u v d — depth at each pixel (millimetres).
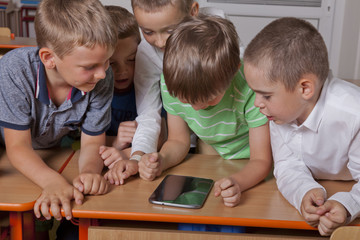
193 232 958
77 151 1305
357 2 3811
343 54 4207
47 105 1180
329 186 1110
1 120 1141
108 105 1260
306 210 924
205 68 999
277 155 1154
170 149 1260
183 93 1028
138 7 1360
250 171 1133
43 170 1081
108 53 1017
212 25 1069
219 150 1339
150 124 1432
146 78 1526
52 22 998
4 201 967
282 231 1089
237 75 1181
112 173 1117
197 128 1289
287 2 4348
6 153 1273
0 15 5020
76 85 1058
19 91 1130
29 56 1141
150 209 963
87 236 1025
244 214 954
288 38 947
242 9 4398
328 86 1028
